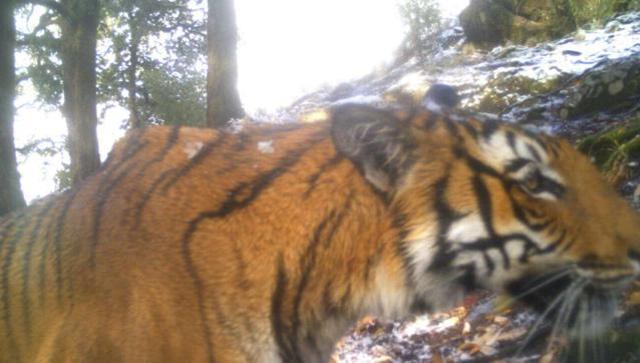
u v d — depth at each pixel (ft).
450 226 3.84
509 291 3.99
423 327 6.34
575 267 3.89
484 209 3.84
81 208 4.14
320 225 3.91
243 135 4.18
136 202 4.05
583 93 9.37
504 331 5.70
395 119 3.85
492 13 17.28
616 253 3.84
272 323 3.94
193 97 28.37
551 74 10.93
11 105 14.44
